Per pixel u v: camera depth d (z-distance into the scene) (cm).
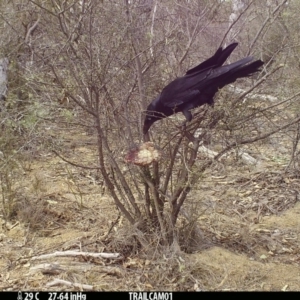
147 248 481
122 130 491
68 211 594
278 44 514
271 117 506
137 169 491
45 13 439
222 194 665
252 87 454
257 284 459
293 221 605
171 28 490
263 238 551
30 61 499
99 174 710
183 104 445
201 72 436
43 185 671
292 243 546
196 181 472
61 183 684
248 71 423
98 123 455
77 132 797
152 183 476
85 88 454
